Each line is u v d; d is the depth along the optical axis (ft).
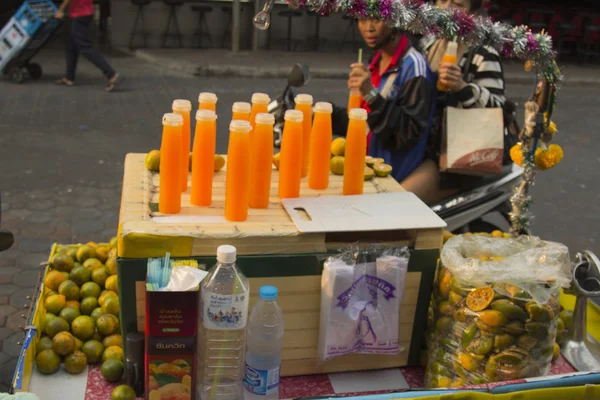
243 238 5.67
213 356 5.41
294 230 5.77
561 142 25.67
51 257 7.67
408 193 6.89
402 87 9.34
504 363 5.59
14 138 21.11
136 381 5.81
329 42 41.14
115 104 26.04
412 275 6.21
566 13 42.65
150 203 6.20
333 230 5.78
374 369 6.50
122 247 5.47
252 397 5.71
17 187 17.63
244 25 39.04
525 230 7.97
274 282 5.86
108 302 6.71
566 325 7.27
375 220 6.06
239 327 5.35
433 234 6.11
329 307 5.86
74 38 27.22
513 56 7.29
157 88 29.19
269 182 6.29
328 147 6.95
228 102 27.43
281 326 5.72
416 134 9.23
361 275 5.94
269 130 6.14
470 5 9.61
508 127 10.09
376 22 9.07
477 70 9.77
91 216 16.51
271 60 35.96
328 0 6.32
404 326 6.41
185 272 5.25
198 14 38.06
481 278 5.64
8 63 27.78
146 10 37.17
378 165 7.61
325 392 6.14
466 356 5.72
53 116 23.79
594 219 18.61
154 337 5.21
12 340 11.66
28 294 13.10
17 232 15.40
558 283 5.67
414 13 6.72
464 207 10.57
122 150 20.85
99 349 6.36
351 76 9.08
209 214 6.07
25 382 5.74
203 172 6.19
